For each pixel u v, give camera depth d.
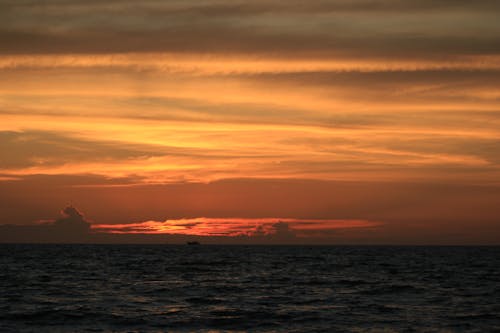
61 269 91.38
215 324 36.16
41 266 100.12
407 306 44.59
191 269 93.50
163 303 45.81
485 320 37.66
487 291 56.84
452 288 59.97
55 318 37.62
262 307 43.69
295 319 38.00
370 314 40.22
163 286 61.00
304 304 45.66
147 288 58.41
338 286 61.91
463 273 86.62
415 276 79.31
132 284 63.25
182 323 36.38
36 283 63.47
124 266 101.69
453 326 35.56
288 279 72.38
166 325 35.72
